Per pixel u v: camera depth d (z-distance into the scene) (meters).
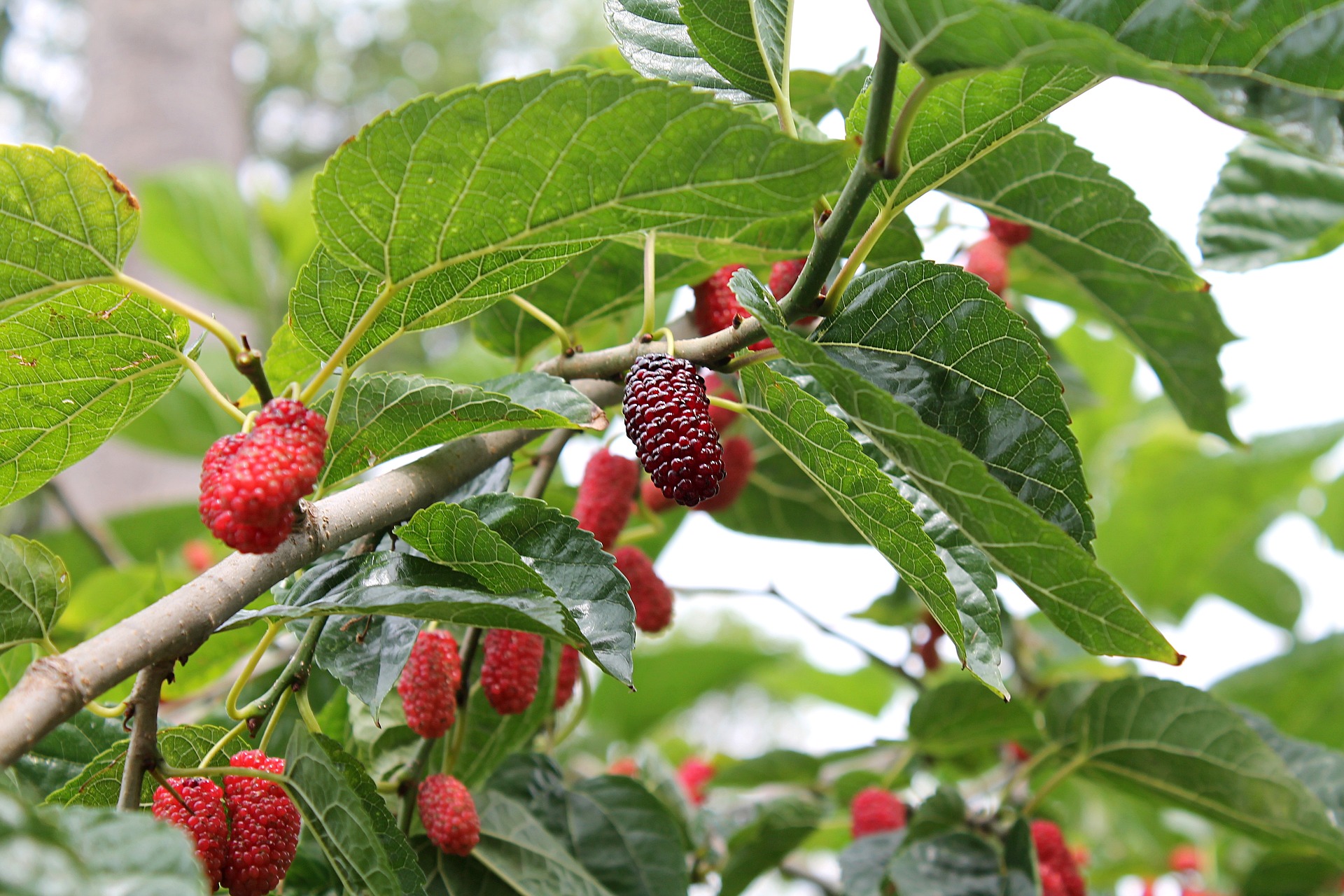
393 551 0.33
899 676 0.53
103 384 0.32
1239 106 0.28
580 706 0.44
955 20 0.27
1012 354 0.33
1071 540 0.29
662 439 0.30
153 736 0.29
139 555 0.69
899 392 0.33
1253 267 0.46
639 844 0.39
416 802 0.37
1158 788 0.46
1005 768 0.56
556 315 0.43
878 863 0.45
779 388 0.31
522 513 0.33
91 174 0.29
